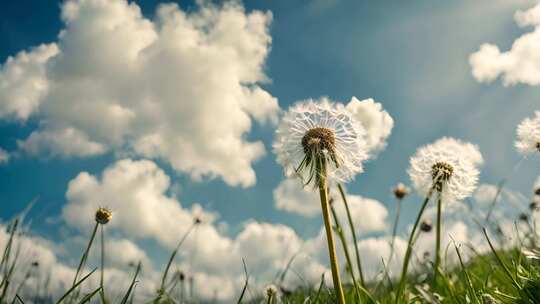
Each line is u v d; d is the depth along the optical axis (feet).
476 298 0.71
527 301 0.67
